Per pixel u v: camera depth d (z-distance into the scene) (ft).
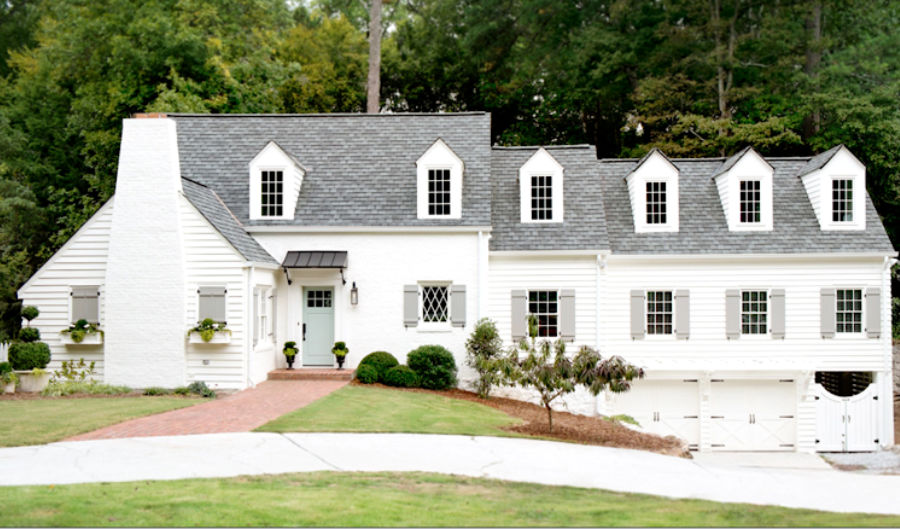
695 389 77.66
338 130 86.22
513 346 77.15
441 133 85.30
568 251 77.61
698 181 85.71
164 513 30.22
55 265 71.31
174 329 67.92
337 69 149.38
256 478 37.32
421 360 74.28
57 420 51.72
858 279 78.54
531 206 81.15
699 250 78.95
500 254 78.18
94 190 134.72
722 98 116.67
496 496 36.17
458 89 150.41
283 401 61.72
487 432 54.24
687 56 123.24
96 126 124.16
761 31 115.96
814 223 80.69
